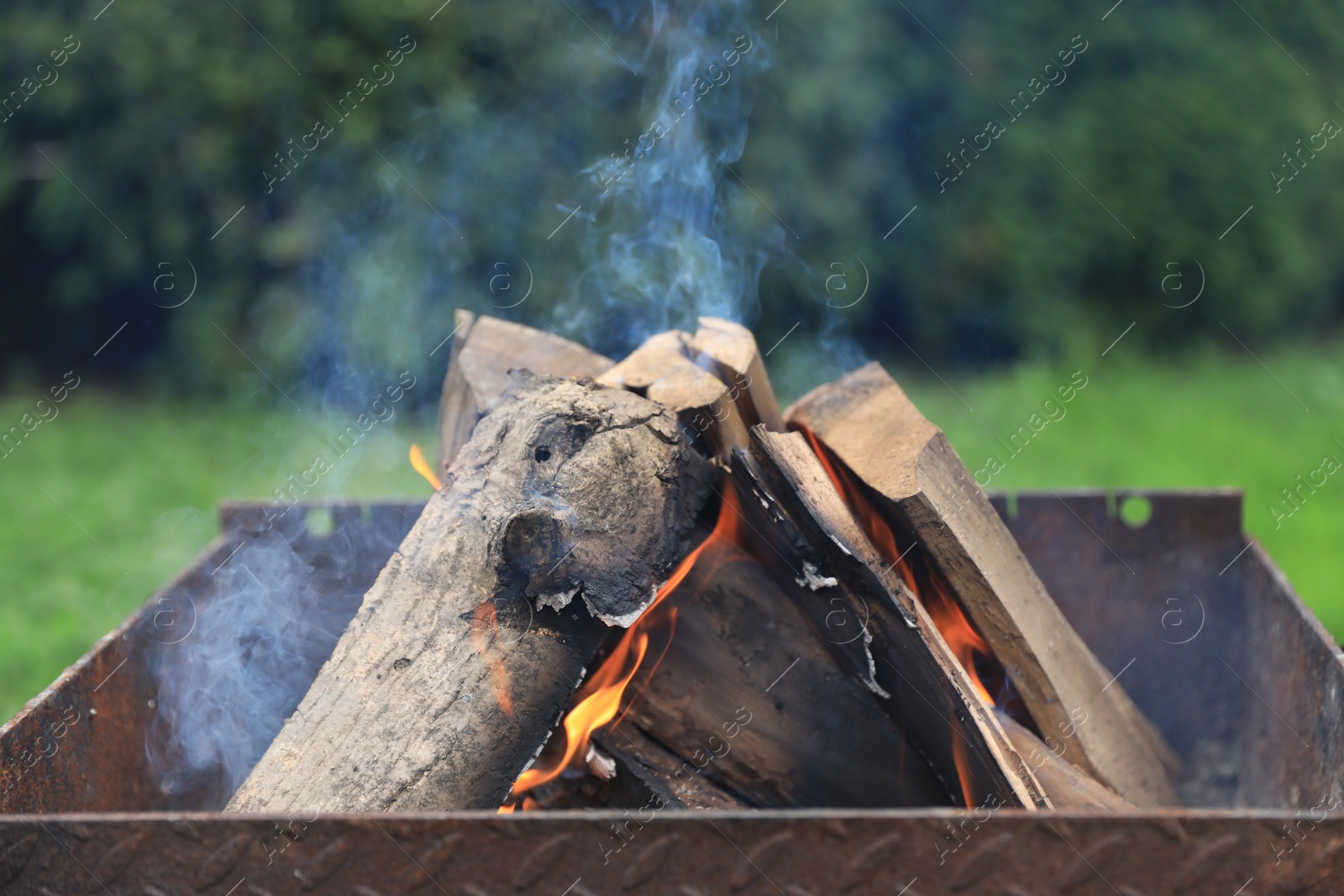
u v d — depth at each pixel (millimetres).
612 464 1849
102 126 6152
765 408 2256
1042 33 7332
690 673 1973
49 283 6766
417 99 5996
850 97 6449
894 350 7391
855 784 1994
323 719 1722
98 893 1439
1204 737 2678
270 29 5957
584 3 6047
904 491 1977
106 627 4102
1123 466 5543
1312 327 8391
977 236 7188
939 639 1835
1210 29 7609
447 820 1402
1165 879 1391
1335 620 3938
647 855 1406
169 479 5504
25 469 5672
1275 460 5652
